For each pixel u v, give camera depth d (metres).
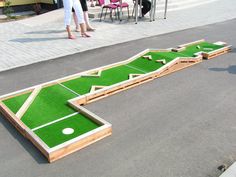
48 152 3.72
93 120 4.52
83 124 4.43
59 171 3.66
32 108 4.88
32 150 4.04
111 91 5.66
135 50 8.42
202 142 4.25
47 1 14.63
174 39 9.67
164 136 4.39
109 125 4.31
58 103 5.07
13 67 7.04
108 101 5.46
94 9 12.70
